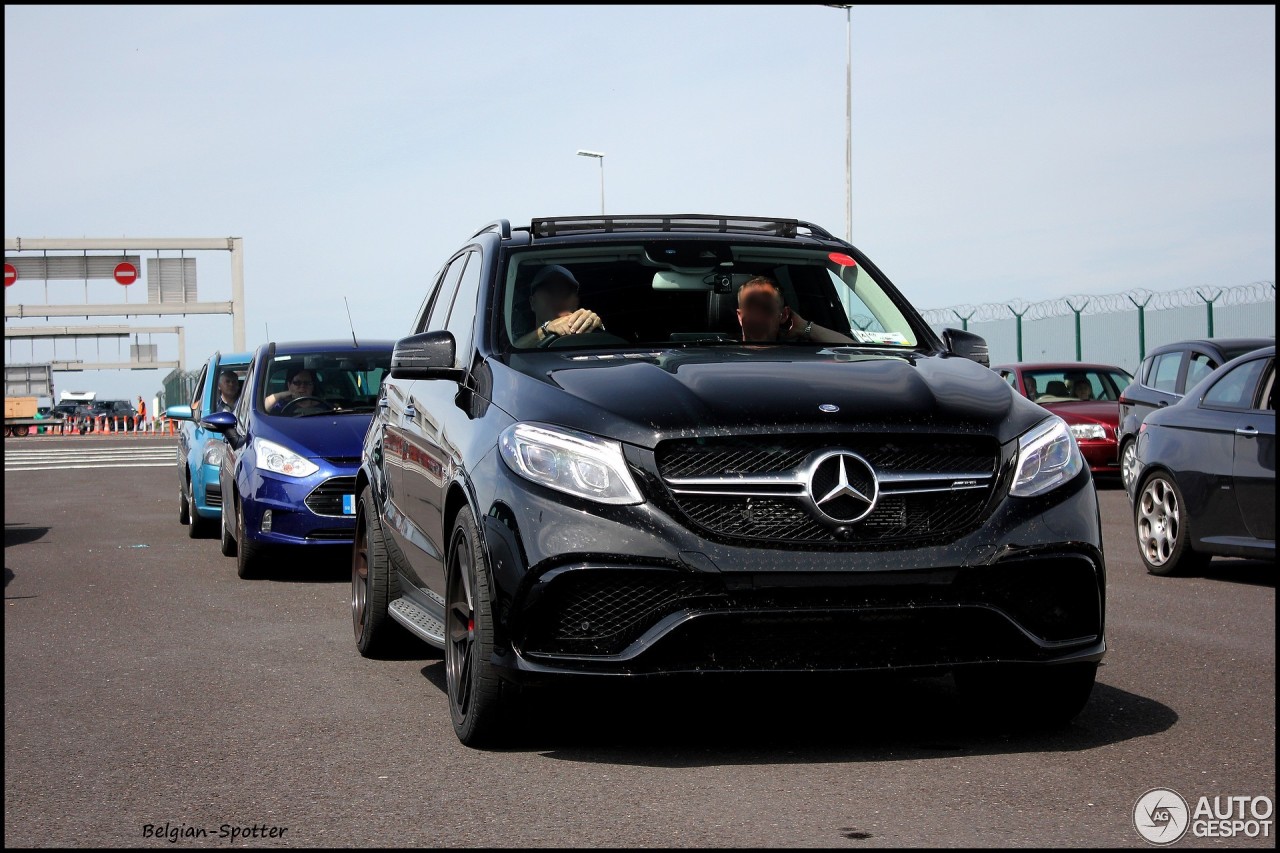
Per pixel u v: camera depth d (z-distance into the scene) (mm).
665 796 4160
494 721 4699
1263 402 8812
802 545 4328
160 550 12664
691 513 4359
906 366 5008
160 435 51906
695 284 5797
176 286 51688
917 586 4340
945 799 4059
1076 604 4562
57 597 9484
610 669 4324
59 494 21156
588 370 4914
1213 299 23656
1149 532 9820
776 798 4109
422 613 6051
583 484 4418
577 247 5957
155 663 6863
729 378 4699
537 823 3924
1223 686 5715
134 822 4094
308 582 10133
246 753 4918
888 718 5180
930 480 4422
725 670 4309
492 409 4938
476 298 5836
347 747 4957
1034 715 4871
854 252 6219
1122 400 15102
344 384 11211
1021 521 4449
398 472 6352
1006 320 30203
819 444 4398
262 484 10141
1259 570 10039
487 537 4547
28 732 5352
